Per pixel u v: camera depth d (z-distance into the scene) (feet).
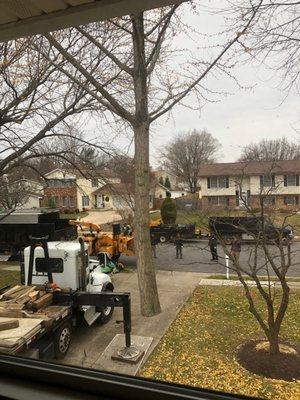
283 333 17.42
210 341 15.85
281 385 9.89
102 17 7.01
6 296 20.67
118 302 20.33
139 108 27.89
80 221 40.50
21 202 42.09
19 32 7.70
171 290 32.37
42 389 5.91
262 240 18.89
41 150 34.99
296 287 27.94
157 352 14.92
